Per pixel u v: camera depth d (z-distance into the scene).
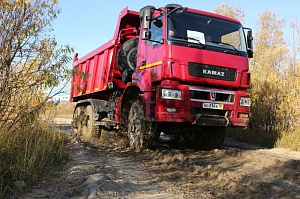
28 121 6.01
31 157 5.34
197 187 4.77
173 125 7.79
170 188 4.68
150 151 7.82
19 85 5.86
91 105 11.23
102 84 10.41
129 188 4.62
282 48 15.89
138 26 9.83
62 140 8.30
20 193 4.36
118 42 9.67
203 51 7.15
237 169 5.99
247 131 11.11
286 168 6.01
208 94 7.13
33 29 5.70
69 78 6.30
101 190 4.32
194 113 6.95
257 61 17.72
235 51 7.57
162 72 6.94
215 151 7.87
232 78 7.38
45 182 4.92
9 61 5.69
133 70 8.84
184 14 7.45
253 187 4.76
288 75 11.37
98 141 10.35
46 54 6.00
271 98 10.93
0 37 5.64
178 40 7.07
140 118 7.91
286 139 9.58
